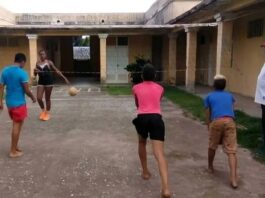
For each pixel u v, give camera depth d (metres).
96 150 6.94
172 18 18.95
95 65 27.30
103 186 5.16
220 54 12.94
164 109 11.84
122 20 26.52
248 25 14.19
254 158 6.39
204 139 7.84
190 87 16.95
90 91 17.17
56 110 11.55
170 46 20.06
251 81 13.95
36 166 6.01
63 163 6.16
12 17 24.95
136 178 5.46
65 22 26.14
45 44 22.81
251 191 4.98
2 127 9.07
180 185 5.18
